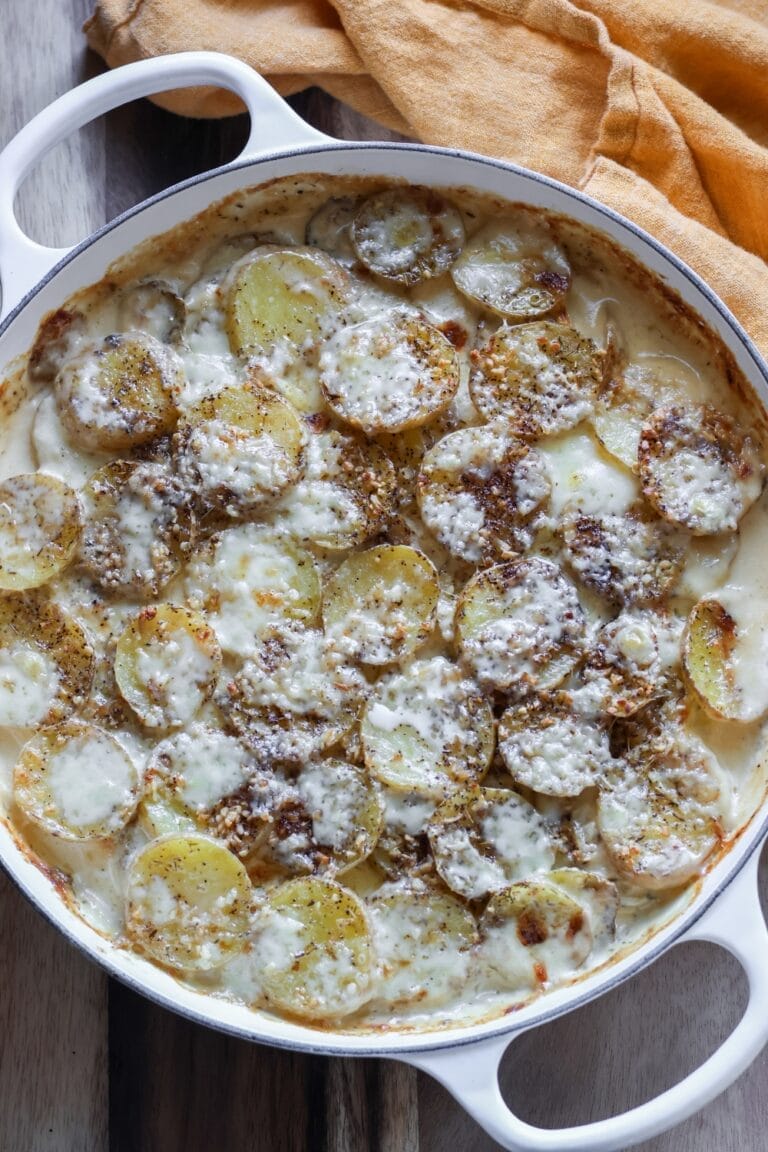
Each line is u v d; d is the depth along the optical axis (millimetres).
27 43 800
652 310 725
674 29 763
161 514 707
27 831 695
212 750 688
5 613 704
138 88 715
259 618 699
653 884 684
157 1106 735
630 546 701
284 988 671
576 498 705
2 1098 732
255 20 779
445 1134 731
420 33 758
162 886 677
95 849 690
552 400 708
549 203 712
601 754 686
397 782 683
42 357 726
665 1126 643
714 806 686
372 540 711
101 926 685
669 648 694
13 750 703
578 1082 739
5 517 704
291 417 709
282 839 683
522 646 688
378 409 705
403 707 691
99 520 708
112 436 711
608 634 692
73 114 713
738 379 708
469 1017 675
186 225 728
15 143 710
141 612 697
